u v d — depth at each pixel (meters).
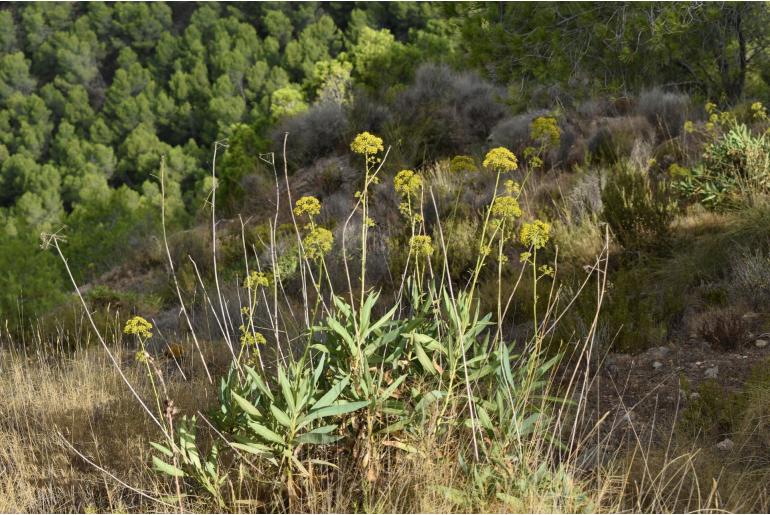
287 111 14.61
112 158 82.62
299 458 2.99
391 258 6.95
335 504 2.82
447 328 3.35
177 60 94.25
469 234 6.95
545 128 3.94
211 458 2.99
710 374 4.12
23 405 4.37
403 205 3.44
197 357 5.47
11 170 81.56
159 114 88.94
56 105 99.25
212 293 7.92
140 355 3.05
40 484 3.43
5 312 7.75
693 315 4.95
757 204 5.83
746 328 4.55
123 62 103.81
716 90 11.55
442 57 14.06
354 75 16.20
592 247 6.29
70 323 7.20
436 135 10.62
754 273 5.03
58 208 72.88
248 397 3.12
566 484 2.81
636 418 3.79
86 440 3.85
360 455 2.94
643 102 9.73
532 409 3.29
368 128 11.52
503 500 2.72
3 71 102.50
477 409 3.01
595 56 10.15
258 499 2.96
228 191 12.38
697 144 8.09
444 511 2.70
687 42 10.80
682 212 6.66
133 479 3.37
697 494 3.00
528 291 5.57
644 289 5.47
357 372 2.95
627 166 7.39
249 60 89.88
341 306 3.10
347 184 10.28
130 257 11.83
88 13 116.44
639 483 3.10
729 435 3.50
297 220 9.57
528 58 10.11
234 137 13.50
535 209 7.63
